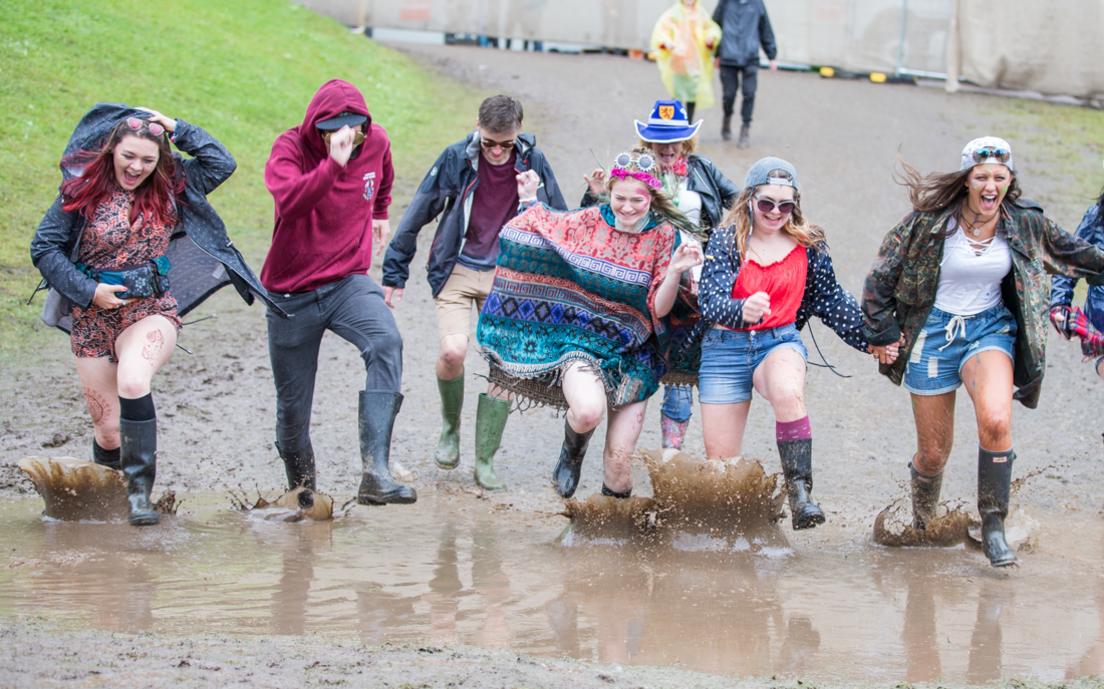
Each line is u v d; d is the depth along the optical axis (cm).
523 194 1070
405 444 1317
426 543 1010
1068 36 3388
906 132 2928
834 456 1318
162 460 1216
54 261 988
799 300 998
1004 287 997
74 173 1000
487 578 912
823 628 822
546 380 1020
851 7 3591
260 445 1274
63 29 2584
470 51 3709
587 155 2602
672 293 961
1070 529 1105
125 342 1018
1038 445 1359
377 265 1950
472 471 1250
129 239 1002
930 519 1041
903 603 884
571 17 3778
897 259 995
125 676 646
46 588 845
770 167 964
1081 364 1634
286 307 1053
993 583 941
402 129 2736
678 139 1154
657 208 991
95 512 1027
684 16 2695
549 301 1012
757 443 1343
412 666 690
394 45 3712
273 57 2994
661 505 1012
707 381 1009
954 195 973
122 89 2406
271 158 1024
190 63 2705
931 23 3528
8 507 1062
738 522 1008
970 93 3466
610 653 757
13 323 1538
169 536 993
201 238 1038
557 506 1145
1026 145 2844
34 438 1234
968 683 725
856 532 1084
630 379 1005
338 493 1164
